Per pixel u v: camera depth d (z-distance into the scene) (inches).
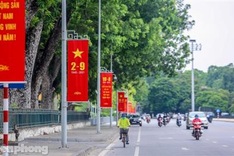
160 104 6348.4
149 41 2142.0
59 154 855.7
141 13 2177.7
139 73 2491.4
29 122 1419.8
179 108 6328.7
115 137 1660.9
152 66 2603.3
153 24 2150.6
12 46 511.5
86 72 1105.4
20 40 511.5
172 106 6318.9
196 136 1438.2
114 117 4500.5
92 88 2308.1
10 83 515.8
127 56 2188.7
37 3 1179.9
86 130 2057.1
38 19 1305.4
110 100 1879.9
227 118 4965.6
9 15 511.8
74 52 1106.7
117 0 1630.2
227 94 5753.0
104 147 1168.2
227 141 1371.8
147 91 6254.9
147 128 2518.5
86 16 1616.6
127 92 3597.4
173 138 1536.7
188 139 1478.8
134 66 2444.6
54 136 1477.6
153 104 6402.6
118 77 2498.8
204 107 5743.1
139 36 2094.0
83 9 1561.3
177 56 2699.3
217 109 5487.2
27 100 1386.6
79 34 1656.0
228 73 6284.5
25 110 1355.8
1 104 1205.7
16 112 1248.2
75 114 2479.1
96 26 1726.1
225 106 5629.9
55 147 1029.8
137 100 5915.4
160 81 6358.3
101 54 1878.7
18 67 512.4
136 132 1999.3
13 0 512.1
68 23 1577.3
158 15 2217.0
